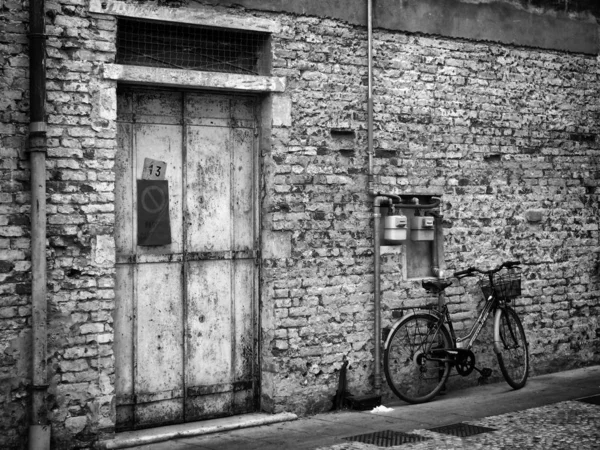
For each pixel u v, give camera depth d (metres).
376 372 7.41
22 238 5.79
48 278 5.88
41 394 5.74
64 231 5.95
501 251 8.43
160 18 6.36
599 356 9.16
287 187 7.04
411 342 7.63
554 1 8.85
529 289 8.65
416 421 6.77
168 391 6.64
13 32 5.77
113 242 6.12
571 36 9.00
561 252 8.90
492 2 8.37
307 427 6.64
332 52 7.28
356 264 7.43
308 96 7.15
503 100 8.45
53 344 5.89
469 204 8.20
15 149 5.78
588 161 9.13
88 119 6.04
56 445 5.88
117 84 6.39
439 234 8.05
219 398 6.89
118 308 6.43
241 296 7.00
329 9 7.25
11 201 5.76
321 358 7.20
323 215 7.24
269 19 6.91
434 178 7.93
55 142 5.93
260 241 7.06
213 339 6.86
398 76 7.70
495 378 8.35
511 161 8.51
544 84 8.77
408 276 7.91
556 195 8.87
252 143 7.09
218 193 6.91
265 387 7.00
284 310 7.01
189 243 6.76
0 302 5.70
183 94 6.73
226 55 6.89
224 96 6.94
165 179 6.65
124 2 6.17
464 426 6.54
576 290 9.02
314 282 7.18
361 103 7.46
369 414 7.08
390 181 7.64
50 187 5.91
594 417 6.76
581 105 9.09
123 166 6.47
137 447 6.09
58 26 5.93
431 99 7.91
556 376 8.65
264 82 6.86
